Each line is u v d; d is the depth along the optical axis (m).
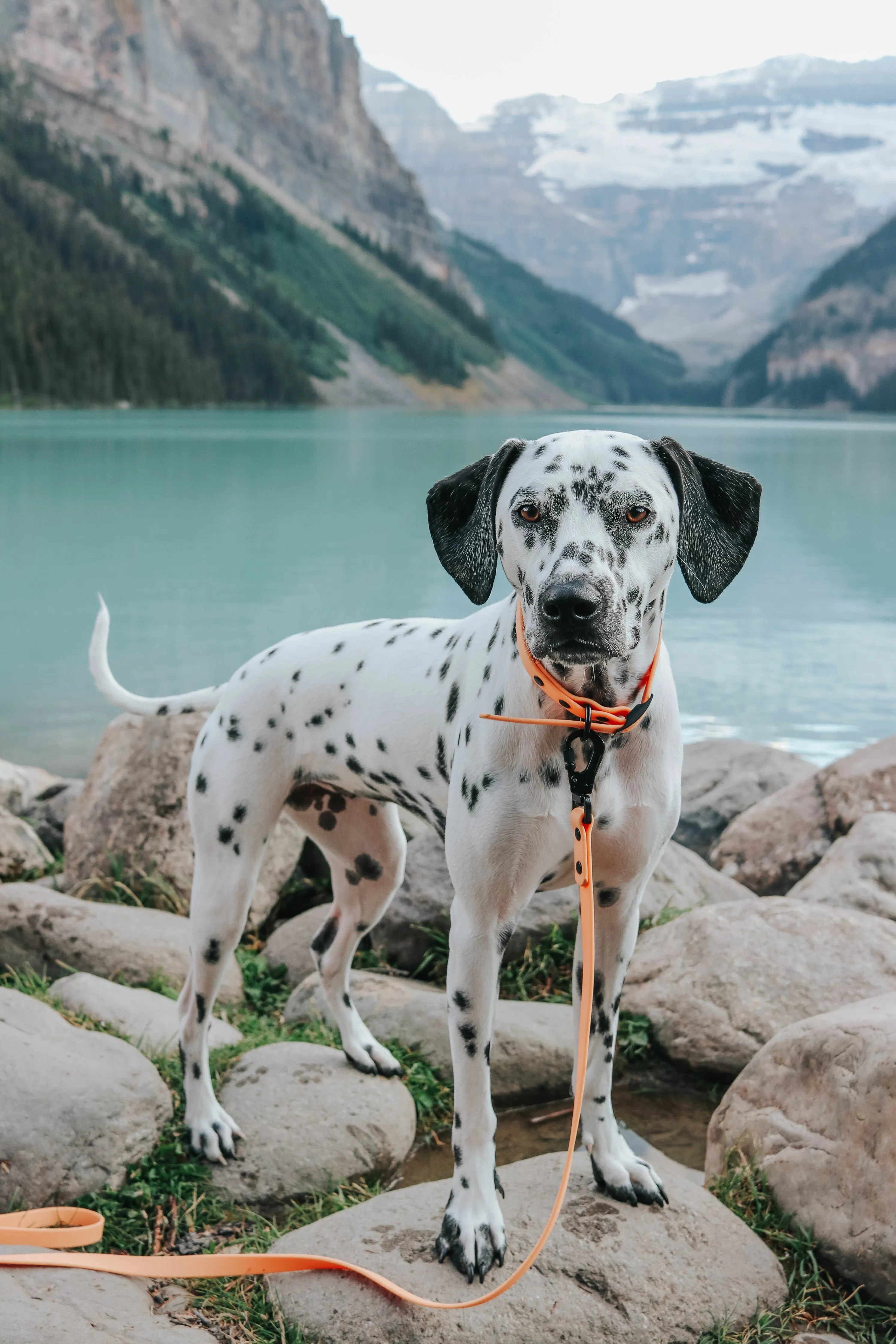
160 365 92.62
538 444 2.35
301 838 4.94
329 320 145.00
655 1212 2.61
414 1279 2.41
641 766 2.45
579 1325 2.33
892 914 4.14
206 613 11.41
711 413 174.88
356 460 35.53
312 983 3.99
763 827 5.16
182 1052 3.08
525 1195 2.68
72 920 4.05
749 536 2.46
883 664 9.34
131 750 4.98
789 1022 3.49
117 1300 2.36
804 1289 2.55
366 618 11.11
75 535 17.45
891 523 20.56
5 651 9.71
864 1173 2.62
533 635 2.15
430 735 2.73
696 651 9.88
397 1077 3.37
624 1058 3.70
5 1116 2.75
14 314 79.25
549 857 2.44
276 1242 2.62
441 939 4.21
